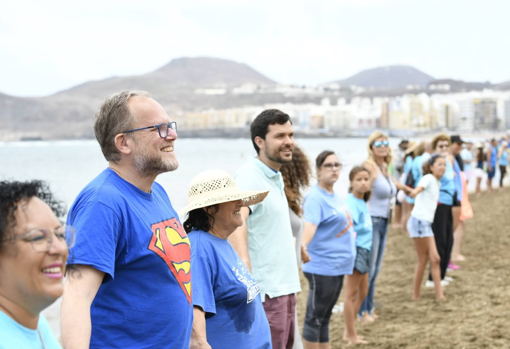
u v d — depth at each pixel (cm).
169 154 271
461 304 771
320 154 542
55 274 177
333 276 530
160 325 255
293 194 470
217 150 10919
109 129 264
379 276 992
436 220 841
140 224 256
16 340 172
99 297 252
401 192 1315
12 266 171
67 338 224
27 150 15475
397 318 733
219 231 342
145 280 254
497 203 1897
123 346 251
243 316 335
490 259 1048
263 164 429
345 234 537
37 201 177
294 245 440
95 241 239
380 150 720
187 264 275
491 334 639
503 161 2411
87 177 4369
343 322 740
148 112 264
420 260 806
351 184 623
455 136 1008
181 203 2302
